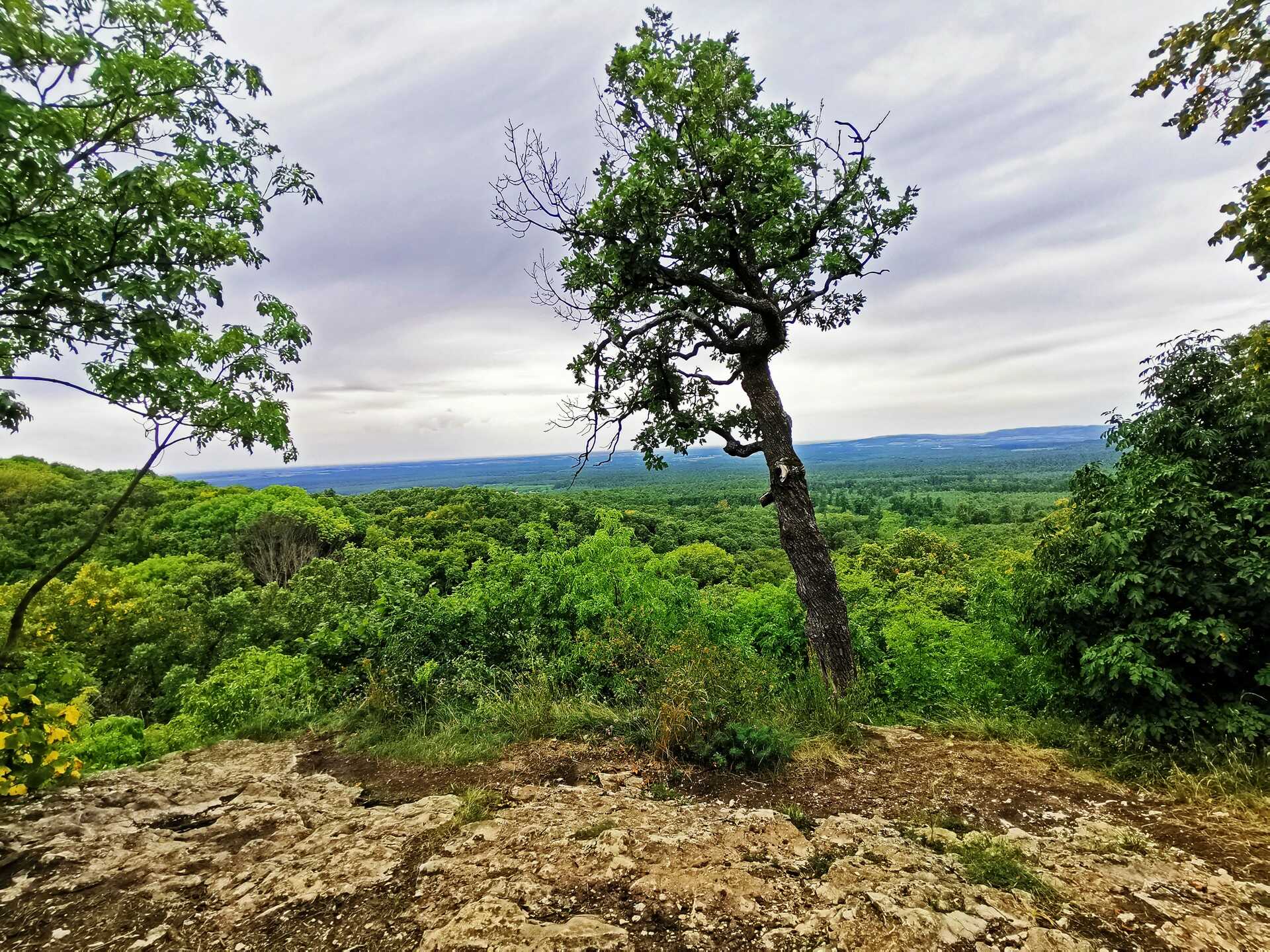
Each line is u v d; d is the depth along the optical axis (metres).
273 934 2.18
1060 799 3.60
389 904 2.34
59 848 2.86
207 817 3.44
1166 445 4.92
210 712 6.26
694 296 6.84
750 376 6.76
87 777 3.94
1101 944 2.05
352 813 3.41
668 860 2.63
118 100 2.99
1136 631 4.25
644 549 9.05
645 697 5.23
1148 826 3.19
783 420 6.63
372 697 5.55
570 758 4.35
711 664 4.81
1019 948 1.98
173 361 3.49
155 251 3.04
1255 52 3.70
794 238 6.25
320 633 6.58
